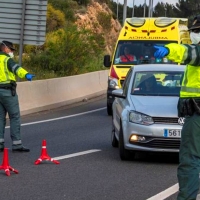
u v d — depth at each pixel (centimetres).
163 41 2700
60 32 4188
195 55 880
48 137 1967
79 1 7062
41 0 2858
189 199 945
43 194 1168
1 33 2897
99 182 1281
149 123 1464
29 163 1488
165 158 1596
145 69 1708
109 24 7100
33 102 2778
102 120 2489
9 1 2883
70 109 2947
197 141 941
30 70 3822
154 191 1205
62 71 3997
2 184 1251
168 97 1573
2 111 1672
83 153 1650
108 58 2688
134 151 1495
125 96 1625
